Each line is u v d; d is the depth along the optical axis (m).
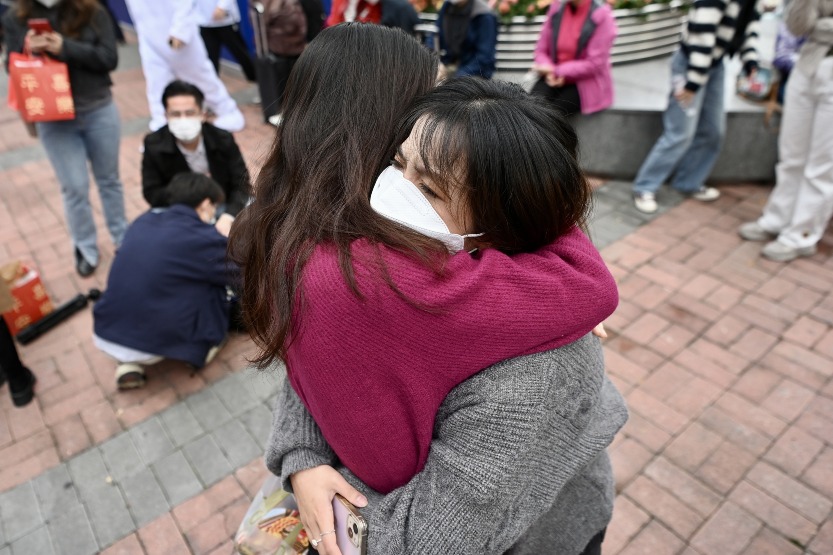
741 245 3.78
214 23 5.99
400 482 0.87
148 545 2.16
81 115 3.32
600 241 3.86
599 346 0.89
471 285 0.71
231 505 2.29
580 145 0.84
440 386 0.76
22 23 3.05
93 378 2.92
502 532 0.83
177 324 2.71
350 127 0.80
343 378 0.76
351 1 4.70
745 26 3.88
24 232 4.25
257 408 2.72
